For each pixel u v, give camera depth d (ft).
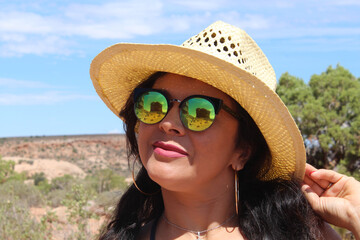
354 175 50.60
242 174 6.93
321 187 7.06
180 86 6.19
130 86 7.62
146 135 6.26
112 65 7.22
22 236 22.52
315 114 64.39
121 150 350.43
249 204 6.57
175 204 6.52
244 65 6.30
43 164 222.89
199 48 6.31
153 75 6.76
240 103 6.16
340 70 72.38
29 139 379.55
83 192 24.26
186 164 5.98
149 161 6.14
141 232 7.13
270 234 6.36
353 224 6.45
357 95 65.67
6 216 25.53
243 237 6.40
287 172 6.92
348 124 66.85
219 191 6.43
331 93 67.87
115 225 7.21
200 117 5.96
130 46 6.29
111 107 8.29
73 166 234.99
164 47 5.87
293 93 69.31
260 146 6.75
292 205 6.61
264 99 5.96
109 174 86.33
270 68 7.00
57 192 56.39
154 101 6.16
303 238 6.45
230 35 6.35
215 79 5.93
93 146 359.66
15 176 104.06
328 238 7.01
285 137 6.37
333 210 6.65
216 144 6.09
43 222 23.22
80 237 19.71
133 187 7.54
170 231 6.57
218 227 6.42
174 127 5.96
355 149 59.82
